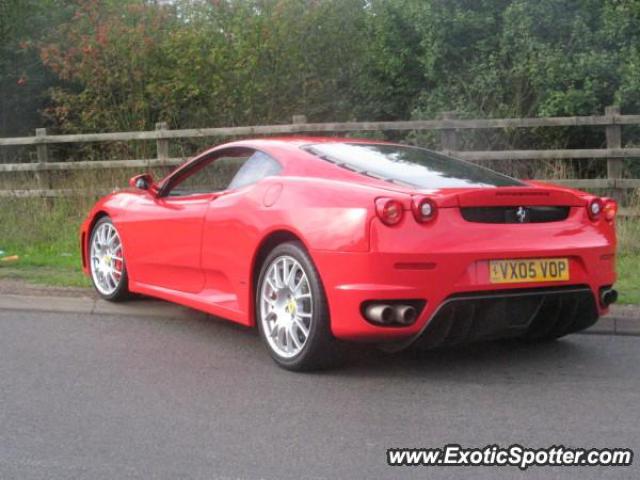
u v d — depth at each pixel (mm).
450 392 4645
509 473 3555
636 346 5633
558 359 5320
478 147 11984
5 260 8555
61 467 3627
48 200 11211
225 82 13328
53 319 6445
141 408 4402
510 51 12484
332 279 4660
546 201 4906
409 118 14867
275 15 13320
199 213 5762
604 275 5121
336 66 14406
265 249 5258
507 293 4734
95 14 14289
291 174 5238
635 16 11656
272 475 3529
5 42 16375
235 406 4418
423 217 4539
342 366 5141
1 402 4520
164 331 6059
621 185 9492
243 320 5367
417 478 3502
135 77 13484
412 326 4586
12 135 16891
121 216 6586
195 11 14094
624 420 4203
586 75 11641
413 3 14062
